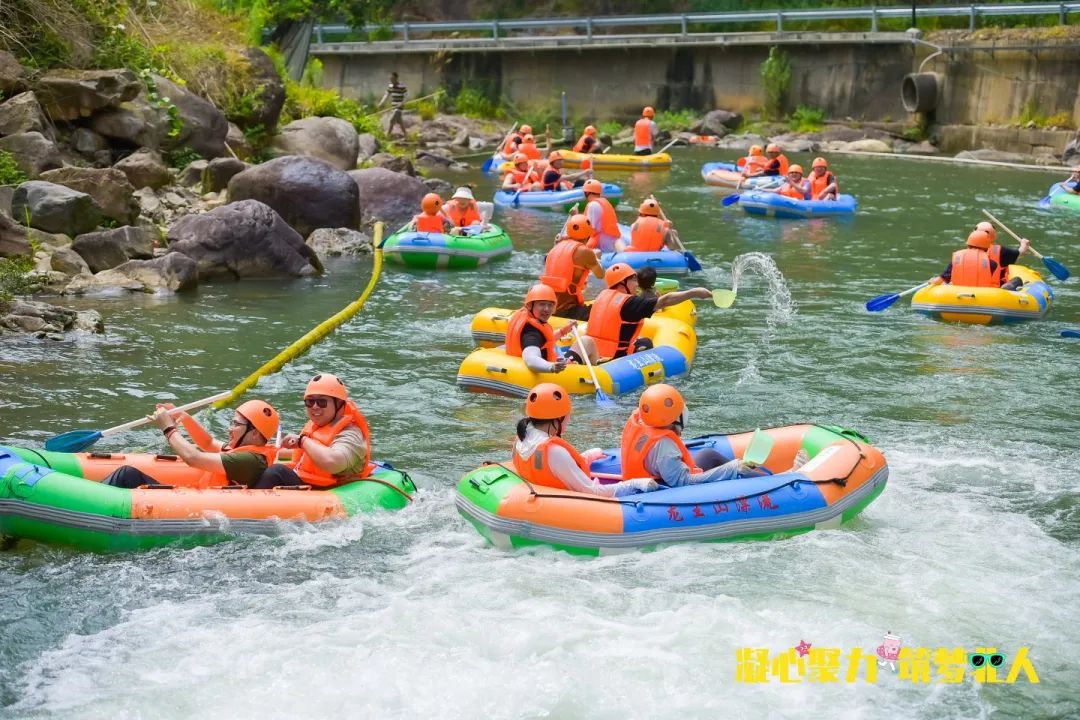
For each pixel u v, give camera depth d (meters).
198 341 11.47
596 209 15.89
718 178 25.17
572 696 5.26
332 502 6.93
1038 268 16.05
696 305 13.64
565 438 8.94
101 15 19.23
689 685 5.35
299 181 16.66
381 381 10.41
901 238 18.34
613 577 6.39
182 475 7.14
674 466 6.83
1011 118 29.56
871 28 34.53
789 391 10.20
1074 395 10.11
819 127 33.22
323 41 39.72
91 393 9.73
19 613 6.00
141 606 6.10
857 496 7.04
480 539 6.92
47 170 15.65
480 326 11.27
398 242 15.58
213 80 20.98
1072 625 5.92
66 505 6.56
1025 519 7.35
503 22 36.62
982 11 30.73
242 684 5.37
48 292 13.09
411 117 34.69
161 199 16.83
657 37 35.06
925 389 10.26
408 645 5.70
